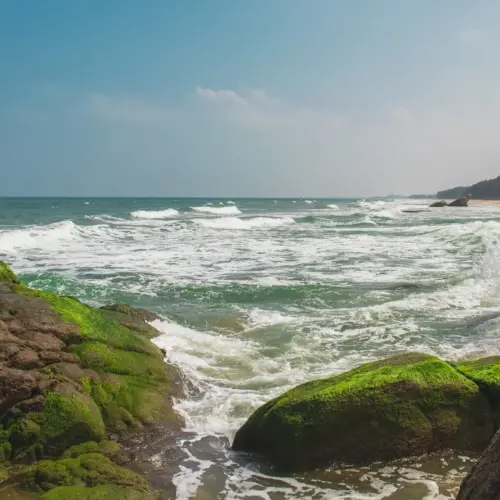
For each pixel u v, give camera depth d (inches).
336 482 207.5
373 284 571.2
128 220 1619.1
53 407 225.6
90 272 641.6
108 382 258.1
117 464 215.9
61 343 267.9
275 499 195.3
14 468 207.6
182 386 289.9
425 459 223.0
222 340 370.3
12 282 348.5
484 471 124.5
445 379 232.5
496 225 1149.1
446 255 800.9
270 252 852.6
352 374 245.8
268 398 278.2
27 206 2748.5
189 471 215.3
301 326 410.3
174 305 478.9
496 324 410.9
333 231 1279.5
